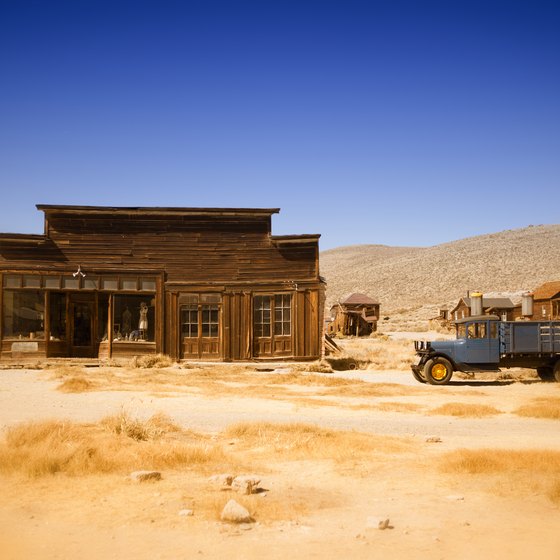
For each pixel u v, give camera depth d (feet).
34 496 26.55
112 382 76.02
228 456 35.35
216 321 101.86
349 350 150.82
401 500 26.89
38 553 20.03
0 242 98.63
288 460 35.09
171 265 101.91
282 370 96.22
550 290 237.86
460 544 21.11
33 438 36.45
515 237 612.29
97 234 101.19
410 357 121.19
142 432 40.01
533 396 67.62
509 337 82.48
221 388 72.13
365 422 49.39
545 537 21.83
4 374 85.30
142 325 101.30
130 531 22.27
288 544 21.09
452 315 295.48
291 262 102.99
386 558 19.83
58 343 99.25
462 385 79.87
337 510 25.41
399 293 478.18
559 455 34.14
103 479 29.58
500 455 33.91
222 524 23.15
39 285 98.68
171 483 29.09
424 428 47.09
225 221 103.09
